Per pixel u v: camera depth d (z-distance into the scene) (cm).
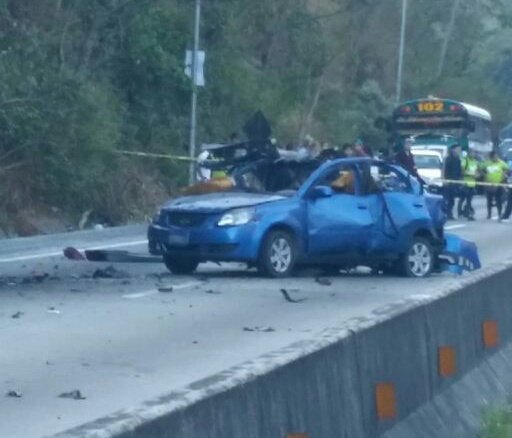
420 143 6106
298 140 6053
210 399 853
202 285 2359
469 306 1539
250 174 2578
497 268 1761
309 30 5853
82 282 2397
